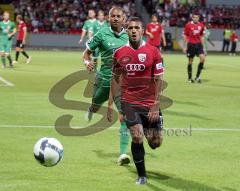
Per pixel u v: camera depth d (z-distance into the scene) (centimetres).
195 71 6550
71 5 12075
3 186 1597
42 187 1599
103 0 12469
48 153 1570
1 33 6188
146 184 1653
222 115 3114
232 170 1855
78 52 10250
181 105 3488
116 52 1684
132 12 12300
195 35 5012
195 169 1859
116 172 1795
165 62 8250
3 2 12150
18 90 4041
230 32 11575
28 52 9819
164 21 11969
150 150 2144
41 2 11956
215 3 13000
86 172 1786
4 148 2105
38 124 2650
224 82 5209
